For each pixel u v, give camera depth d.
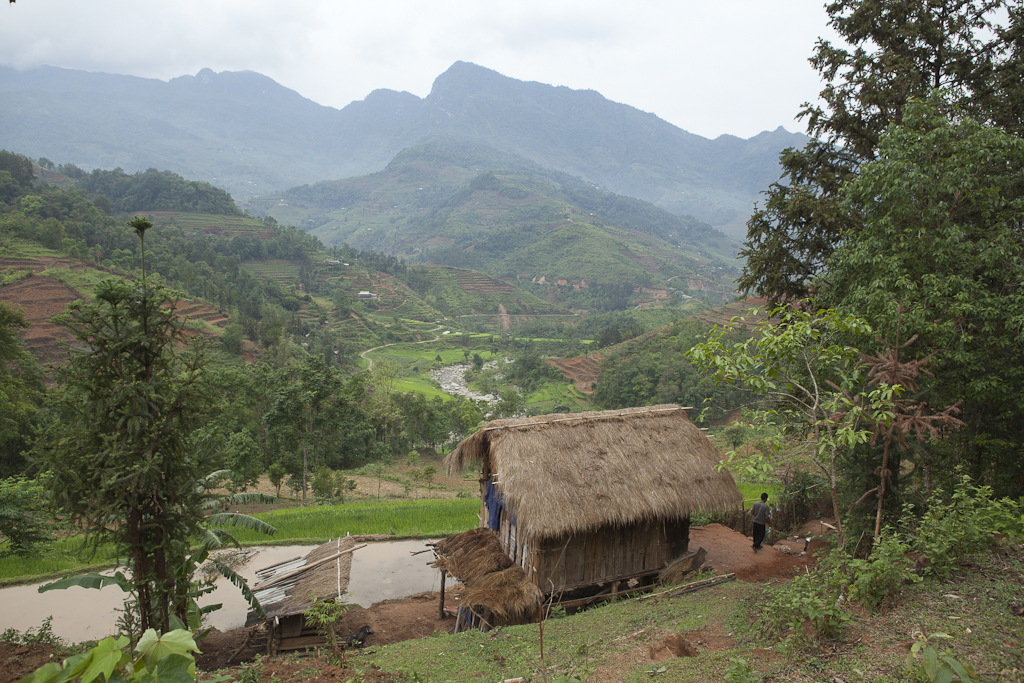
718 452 13.10
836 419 8.24
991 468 13.20
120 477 7.52
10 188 103.19
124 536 8.10
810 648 5.88
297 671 7.58
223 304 97.69
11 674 8.53
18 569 15.34
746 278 19.42
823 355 8.48
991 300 11.48
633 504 11.38
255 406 39.34
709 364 9.00
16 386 31.53
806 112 18.62
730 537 15.12
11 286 68.50
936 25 16.75
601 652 7.50
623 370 77.12
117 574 8.48
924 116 13.09
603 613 9.93
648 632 8.09
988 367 12.29
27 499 14.39
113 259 91.94
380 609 13.83
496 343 137.00
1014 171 13.44
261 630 11.90
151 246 107.81
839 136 18.66
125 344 7.78
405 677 7.38
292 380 33.81
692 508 11.90
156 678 1.89
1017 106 15.70
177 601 8.75
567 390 88.12
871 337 10.88
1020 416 13.02
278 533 19.12
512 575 11.43
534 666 7.34
